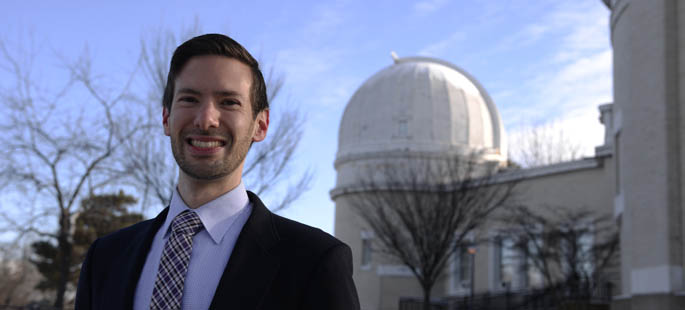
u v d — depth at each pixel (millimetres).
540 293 24812
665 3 16578
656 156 16281
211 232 2125
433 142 34562
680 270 15445
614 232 24234
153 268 2160
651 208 16219
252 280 2037
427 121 35062
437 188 27422
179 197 2236
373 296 32375
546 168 27469
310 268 2064
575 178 26703
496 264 29453
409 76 36250
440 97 35719
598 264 23859
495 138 36938
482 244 29672
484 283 29625
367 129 35656
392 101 35594
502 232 27469
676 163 15930
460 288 31047
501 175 28938
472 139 35719
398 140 34656
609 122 25922
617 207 21469
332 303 2002
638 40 17266
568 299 22500
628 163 17500
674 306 15117
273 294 2037
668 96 16219
